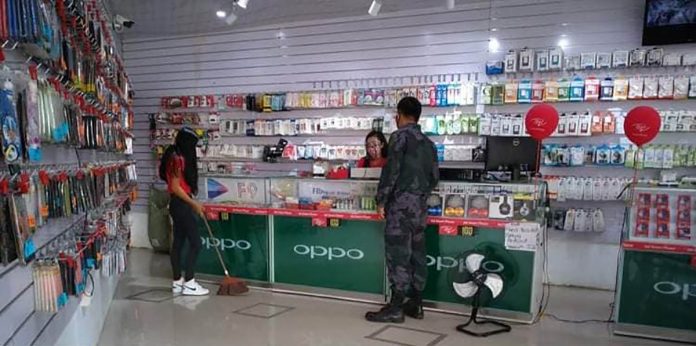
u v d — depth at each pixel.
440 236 4.08
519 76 5.31
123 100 5.21
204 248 5.08
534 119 3.96
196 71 6.92
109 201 3.72
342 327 3.77
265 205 4.82
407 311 4.02
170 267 5.89
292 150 6.28
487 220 3.93
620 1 4.90
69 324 2.52
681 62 4.67
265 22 6.38
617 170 4.99
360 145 6.02
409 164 3.79
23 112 1.70
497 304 3.94
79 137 2.67
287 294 4.67
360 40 6.03
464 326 3.76
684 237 3.56
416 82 5.78
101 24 3.58
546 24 5.18
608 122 4.88
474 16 5.47
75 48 2.58
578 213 4.99
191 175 4.71
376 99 5.82
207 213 4.98
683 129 4.66
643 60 4.75
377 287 4.35
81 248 2.49
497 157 4.22
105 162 3.92
